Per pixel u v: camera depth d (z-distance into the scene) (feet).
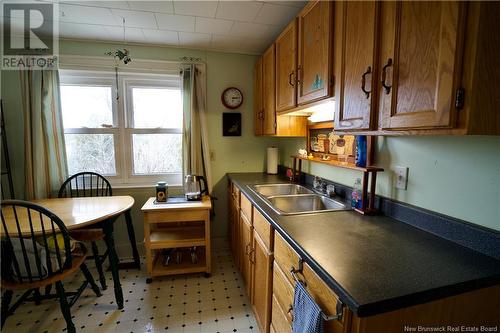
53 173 7.63
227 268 7.68
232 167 9.18
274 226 3.86
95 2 5.49
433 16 2.31
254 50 8.62
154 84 8.64
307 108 5.23
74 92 8.16
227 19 6.27
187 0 5.40
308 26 4.70
